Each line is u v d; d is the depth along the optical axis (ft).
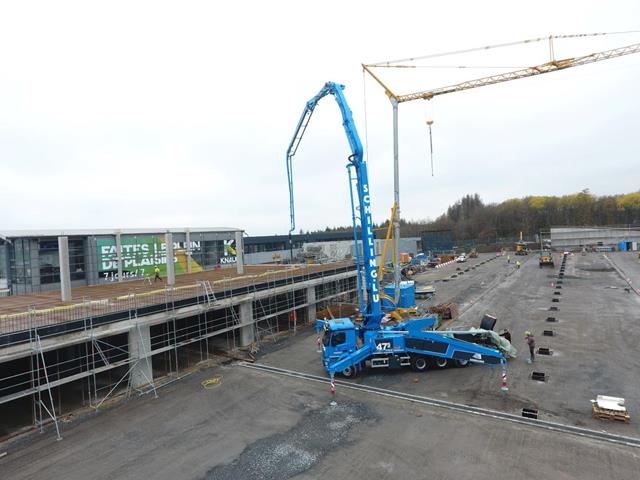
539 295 126.62
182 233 134.72
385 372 66.03
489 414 49.19
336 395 57.36
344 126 70.95
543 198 553.64
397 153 93.50
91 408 56.29
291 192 96.37
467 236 463.42
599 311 100.89
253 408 54.19
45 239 101.45
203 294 75.56
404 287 108.27
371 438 44.50
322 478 37.42
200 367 73.00
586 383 57.26
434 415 49.55
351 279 138.92
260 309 102.01
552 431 44.45
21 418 54.19
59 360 67.36
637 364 63.87
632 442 41.68
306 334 95.25
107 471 40.34
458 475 36.91
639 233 292.40
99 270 110.73
